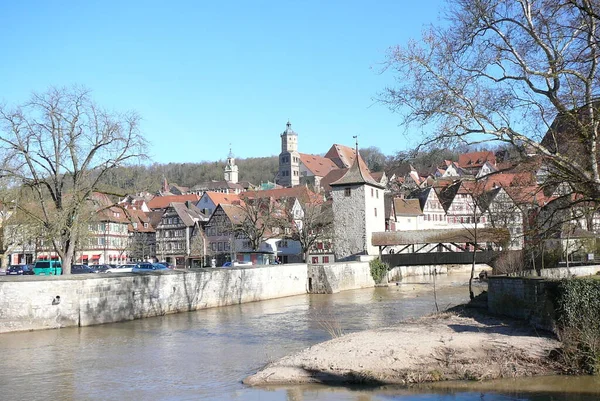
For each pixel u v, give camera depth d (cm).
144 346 2531
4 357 2281
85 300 3284
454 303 4097
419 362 1838
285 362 1939
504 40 1925
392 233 6756
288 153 16100
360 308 4038
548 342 1998
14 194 3694
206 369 2003
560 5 1700
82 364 2127
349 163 16512
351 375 1747
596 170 1770
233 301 4588
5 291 3011
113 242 9000
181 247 9288
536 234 2117
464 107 1917
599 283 1886
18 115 3584
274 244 8350
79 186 3809
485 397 1505
